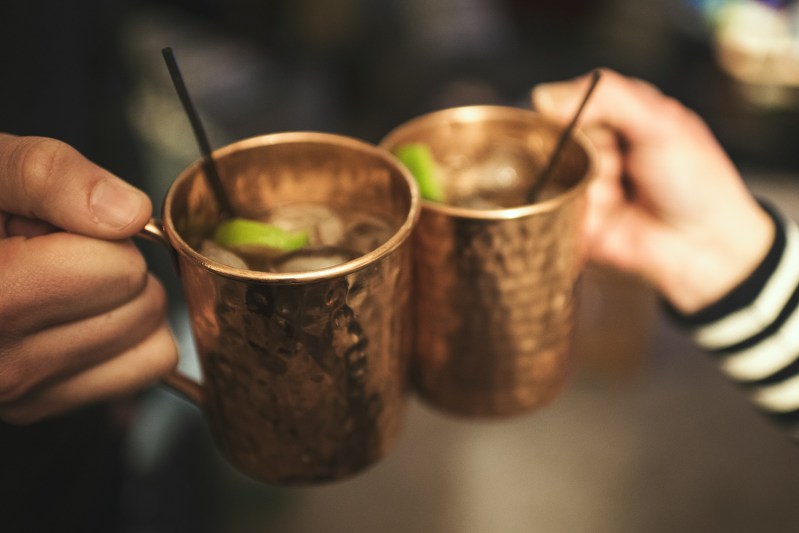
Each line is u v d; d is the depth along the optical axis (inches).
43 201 14.7
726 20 46.3
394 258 15.1
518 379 18.0
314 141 16.8
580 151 18.3
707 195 21.5
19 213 15.2
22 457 20.7
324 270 14.4
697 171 21.4
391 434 17.1
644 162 21.5
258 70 44.3
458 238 16.4
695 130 21.9
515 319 17.2
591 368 45.9
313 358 15.3
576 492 42.1
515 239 16.3
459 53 52.6
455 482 42.8
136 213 14.9
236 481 37.9
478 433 45.1
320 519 41.0
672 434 44.3
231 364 15.6
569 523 40.8
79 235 15.0
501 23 55.0
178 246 14.7
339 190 17.3
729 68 45.9
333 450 16.4
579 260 17.6
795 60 44.3
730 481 42.2
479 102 49.3
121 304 15.7
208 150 16.2
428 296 17.2
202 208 16.5
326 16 47.8
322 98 47.3
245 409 16.0
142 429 28.0
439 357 17.9
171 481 29.2
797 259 21.8
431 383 18.3
